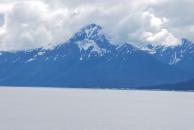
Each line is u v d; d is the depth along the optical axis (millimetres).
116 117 169375
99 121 153375
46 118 163500
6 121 151250
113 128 134000
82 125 140875
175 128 134625
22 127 135500
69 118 164250
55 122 149125
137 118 165375
